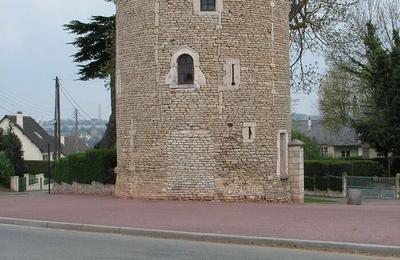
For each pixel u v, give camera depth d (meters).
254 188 25.47
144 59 25.98
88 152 33.69
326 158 55.03
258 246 14.14
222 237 14.82
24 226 18.97
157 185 25.59
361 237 14.17
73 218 19.58
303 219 18.03
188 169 25.14
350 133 74.25
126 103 26.95
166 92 25.39
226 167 25.16
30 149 75.44
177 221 17.97
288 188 26.70
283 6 27.06
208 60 25.20
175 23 25.38
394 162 44.72
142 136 26.09
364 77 45.53
